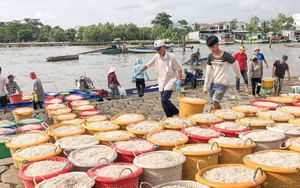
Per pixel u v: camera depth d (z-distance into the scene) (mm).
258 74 12672
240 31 99625
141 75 15000
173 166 3863
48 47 84375
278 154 4145
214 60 6844
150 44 84750
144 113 9938
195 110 6820
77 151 4547
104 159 4102
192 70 27000
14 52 61625
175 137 4949
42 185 3434
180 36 96312
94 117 6660
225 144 4445
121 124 5844
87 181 3551
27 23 136250
